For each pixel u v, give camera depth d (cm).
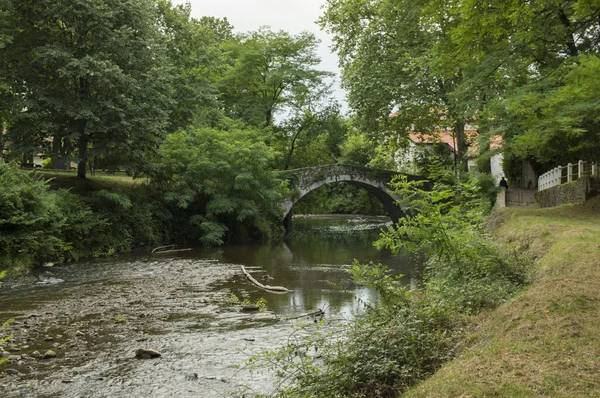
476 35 1048
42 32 2630
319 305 1387
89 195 2777
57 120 2559
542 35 1260
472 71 1370
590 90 1436
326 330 1086
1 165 2027
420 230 961
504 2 959
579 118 1494
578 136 1630
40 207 2055
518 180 4441
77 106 2541
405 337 644
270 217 3794
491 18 985
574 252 973
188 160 3212
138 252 2736
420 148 4456
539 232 1315
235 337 1055
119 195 2678
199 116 3594
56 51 2408
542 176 3231
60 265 2181
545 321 589
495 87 1953
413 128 3884
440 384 473
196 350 965
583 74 1418
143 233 2862
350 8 3469
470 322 738
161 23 3772
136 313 1283
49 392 754
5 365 870
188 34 3800
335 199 8269
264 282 1781
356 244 3325
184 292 1589
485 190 3253
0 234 1894
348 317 1220
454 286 974
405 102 3225
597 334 530
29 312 1290
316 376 629
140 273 1981
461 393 439
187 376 817
